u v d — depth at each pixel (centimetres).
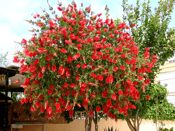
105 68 414
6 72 606
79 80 374
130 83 412
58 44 386
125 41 471
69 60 373
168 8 584
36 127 709
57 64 392
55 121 725
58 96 384
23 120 733
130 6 604
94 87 426
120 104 442
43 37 363
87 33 433
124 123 921
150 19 584
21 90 912
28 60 383
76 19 425
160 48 570
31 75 379
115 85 412
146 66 467
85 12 486
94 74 391
